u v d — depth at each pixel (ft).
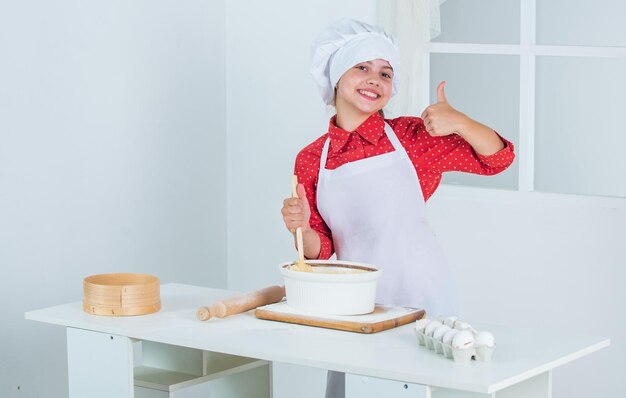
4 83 11.09
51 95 11.64
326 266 8.57
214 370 9.35
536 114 19.69
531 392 7.49
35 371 11.62
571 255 11.52
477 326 8.02
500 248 12.00
